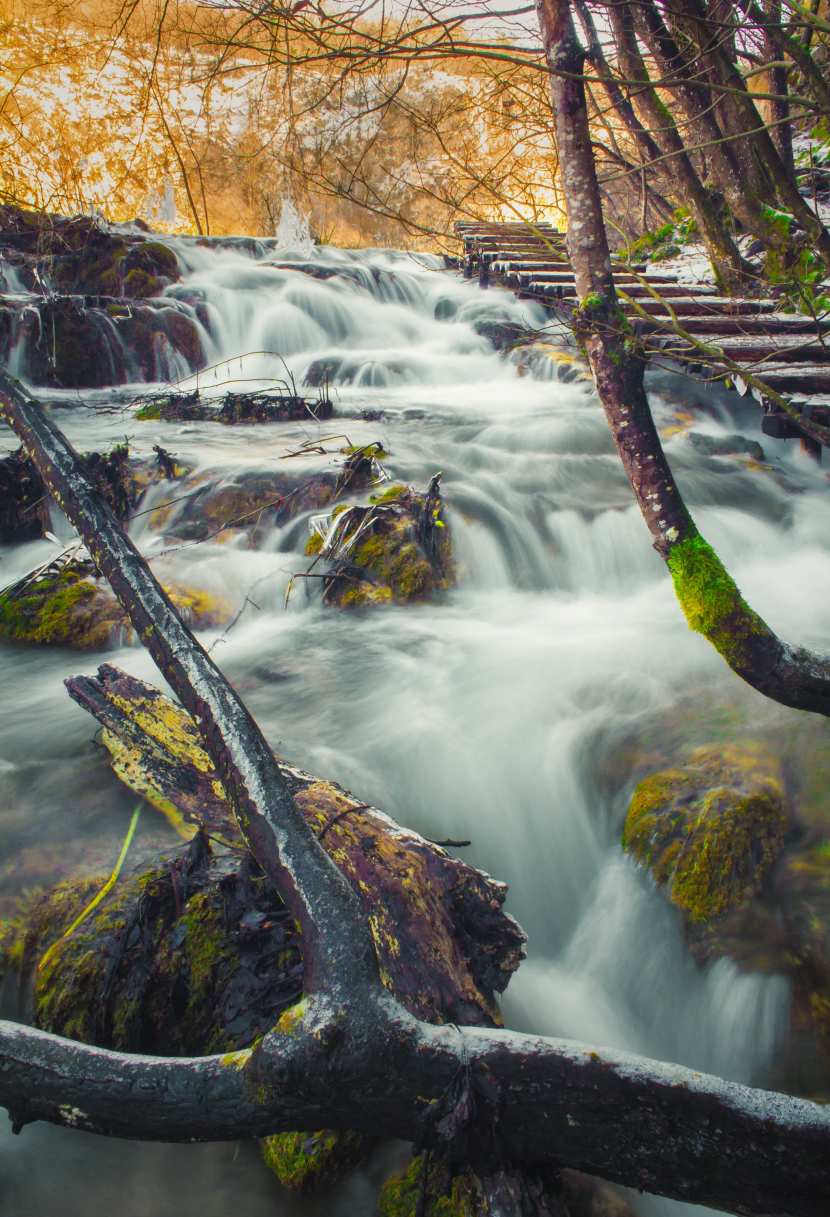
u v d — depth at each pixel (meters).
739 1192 1.73
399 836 2.70
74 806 3.40
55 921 2.79
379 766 3.85
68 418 10.02
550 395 11.20
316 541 6.11
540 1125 1.79
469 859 3.53
